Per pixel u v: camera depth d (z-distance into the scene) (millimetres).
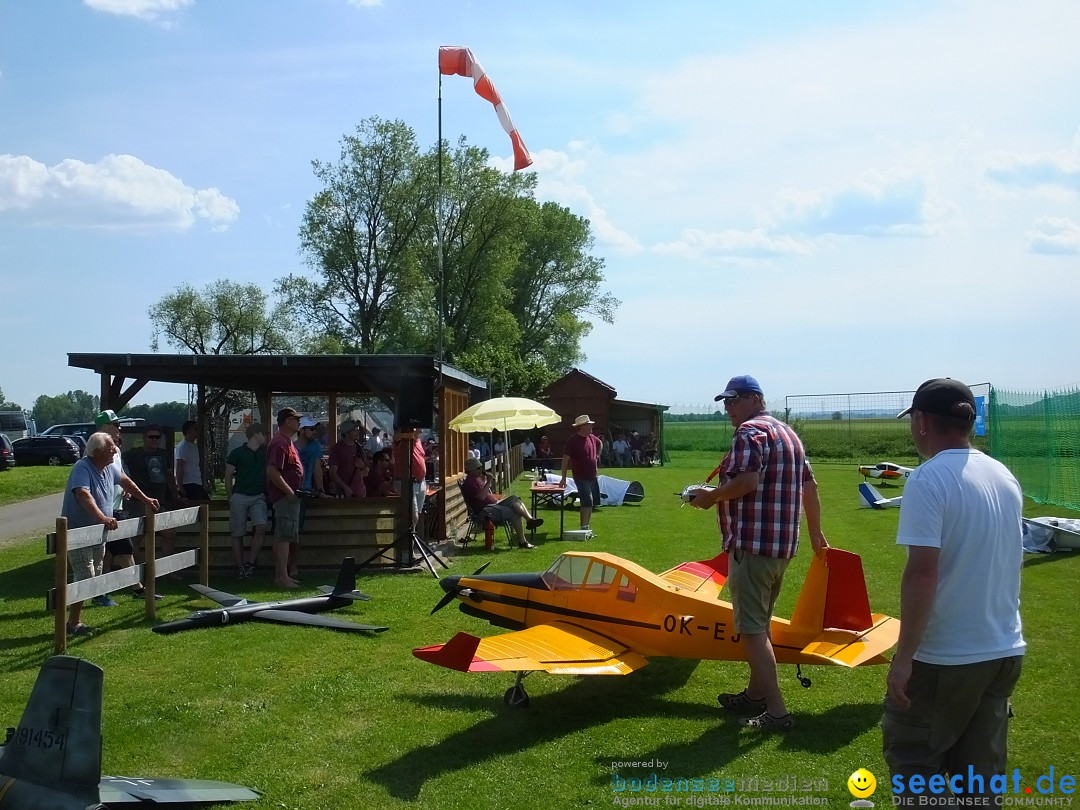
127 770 4734
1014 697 5762
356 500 10977
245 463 10188
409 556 10867
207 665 6637
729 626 5664
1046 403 16328
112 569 9109
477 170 43469
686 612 5801
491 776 4668
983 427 23094
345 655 6930
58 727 3736
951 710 3039
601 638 5965
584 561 6359
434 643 7316
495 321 44344
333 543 10914
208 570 10086
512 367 36562
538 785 4551
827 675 6383
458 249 44312
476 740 5191
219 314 54281
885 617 5887
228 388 15812
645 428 39125
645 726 5410
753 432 5105
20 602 8938
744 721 5332
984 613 3008
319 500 10938
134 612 8391
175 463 11414
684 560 11406
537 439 37656
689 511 17484
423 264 43812
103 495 7715
